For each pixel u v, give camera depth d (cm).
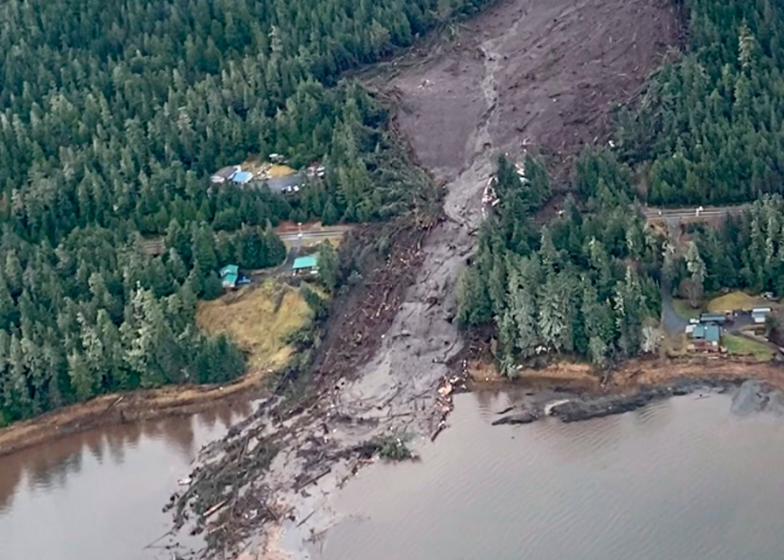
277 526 19750
